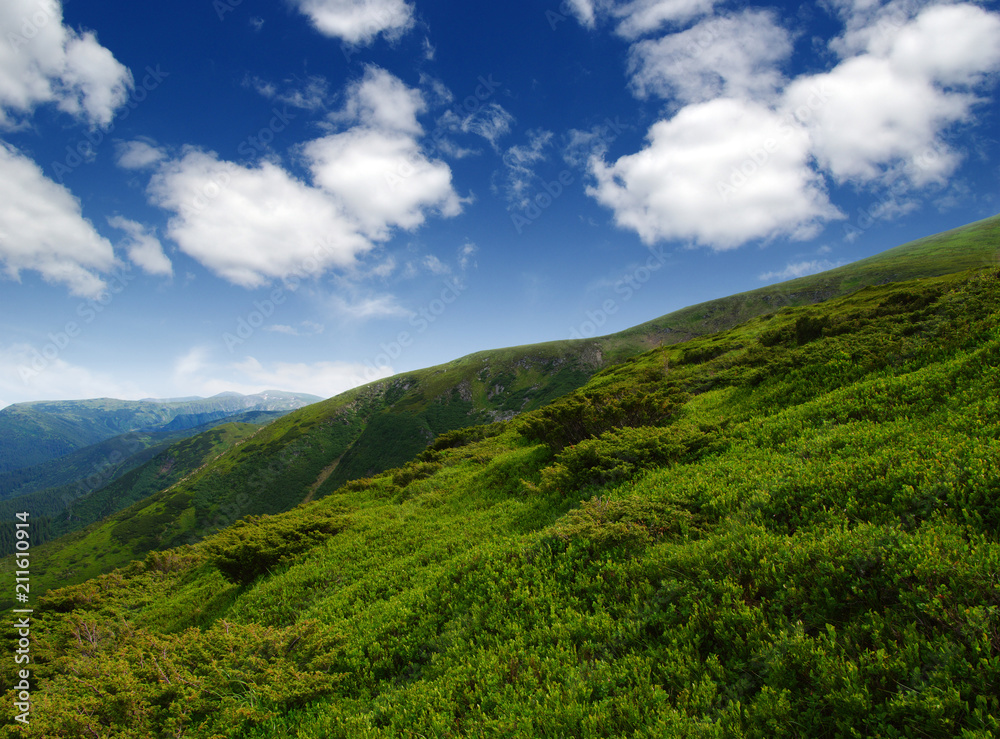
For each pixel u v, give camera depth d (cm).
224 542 1666
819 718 370
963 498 561
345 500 2453
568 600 683
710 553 633
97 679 770
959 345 1304
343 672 748
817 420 1108
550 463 1681
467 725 498
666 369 2894
